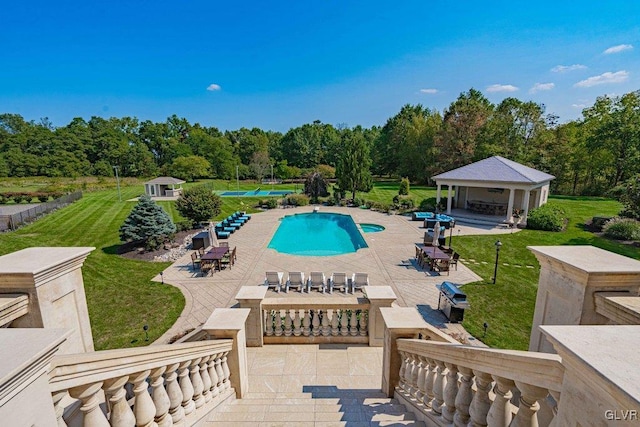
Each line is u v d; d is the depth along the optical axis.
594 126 36.94
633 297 2.64
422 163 47.16
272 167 59.34
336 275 10.99
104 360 1.87
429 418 3.19
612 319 2.59
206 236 16.56
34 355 1.33
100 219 23.67
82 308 3.56
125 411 2.17
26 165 52.25
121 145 62.94
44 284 3.04
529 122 39.50
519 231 19.92
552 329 1.49
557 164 38.44
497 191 27.14
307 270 13.25
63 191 38.94
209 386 3.56
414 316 4.52
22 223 21.92
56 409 1.64
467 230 20.42
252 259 14.66
